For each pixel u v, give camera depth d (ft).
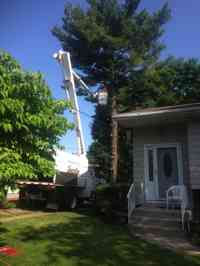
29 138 22.09
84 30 72.08
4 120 20.20
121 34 75.87
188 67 83.10
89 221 38.40
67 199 54.49
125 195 42.63
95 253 23.93
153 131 44.52
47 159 23.59
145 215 36.81
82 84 66.90
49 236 29.68
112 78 77.71
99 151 87.76
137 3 76.43
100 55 76.33
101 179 85.35
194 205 36.91
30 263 21.18
